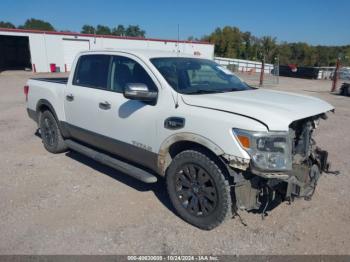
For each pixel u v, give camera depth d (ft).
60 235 10.33
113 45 111.75
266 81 87.25
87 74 15.01
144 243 10.01
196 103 10.50
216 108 10.05
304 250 9.78
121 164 13.12
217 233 10.58
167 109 11.09
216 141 9.71
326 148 20.33
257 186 9.93
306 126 10.90
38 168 16.02
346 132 24.89
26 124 25.73
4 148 19.24
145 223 11.13
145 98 11.32
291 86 73.77
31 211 11.79
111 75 13.69
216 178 10.01
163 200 12.83
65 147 17.83
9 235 10.28
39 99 17.99
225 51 267.80
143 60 12.39
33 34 95.35
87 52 15.20
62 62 102.94
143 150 12.12
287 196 9.73
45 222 11.07
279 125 9.18
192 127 10.26
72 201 12.60
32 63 96.73
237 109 9.71
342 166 16.89
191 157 10.53
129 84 11.07
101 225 10.94
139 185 14.17
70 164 16.63
